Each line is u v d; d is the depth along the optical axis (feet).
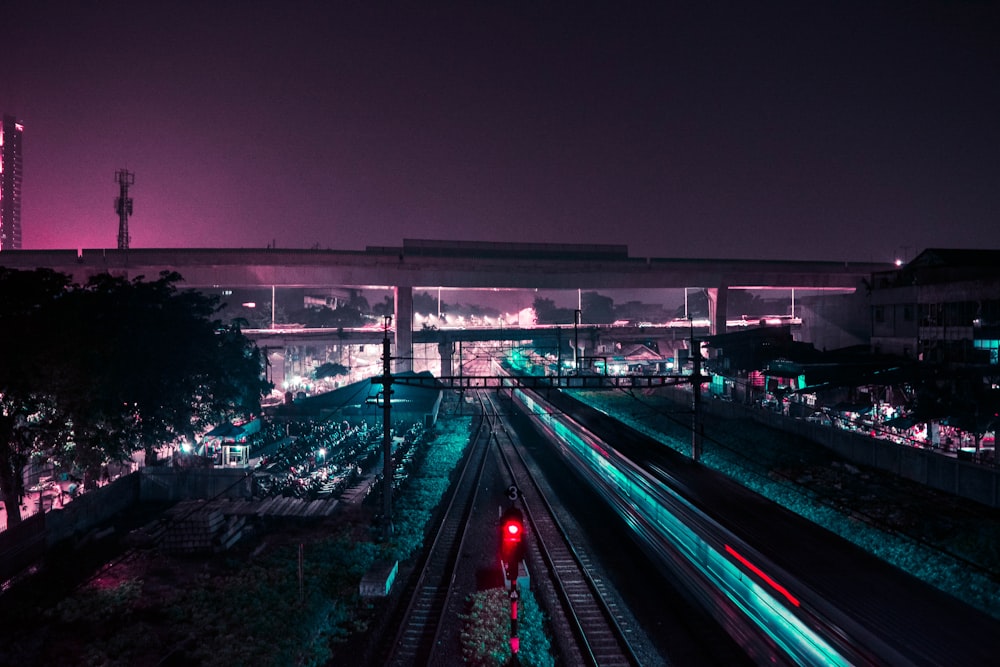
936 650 36.73
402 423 151.53
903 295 147.84
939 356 134.31
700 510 59.11
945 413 107.24
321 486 98.94
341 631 54.80
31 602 60.85
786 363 147.33
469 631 53.88
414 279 230.07
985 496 77.97
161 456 115.96
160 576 67.62
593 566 68.59
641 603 59.11
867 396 134.51
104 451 82.53
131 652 51.31
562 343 275.80
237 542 77.71
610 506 89.30
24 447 79.82
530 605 58.65
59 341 75.66
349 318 362.94
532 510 91.09
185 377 96.37
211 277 218.38
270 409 149.38
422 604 59.93
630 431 120.06
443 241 232.32
